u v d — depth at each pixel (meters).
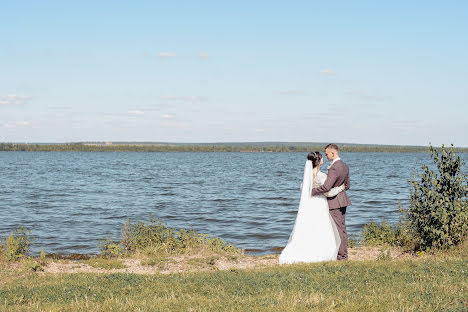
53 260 11.80
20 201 32.03
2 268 10.80
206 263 11.43
